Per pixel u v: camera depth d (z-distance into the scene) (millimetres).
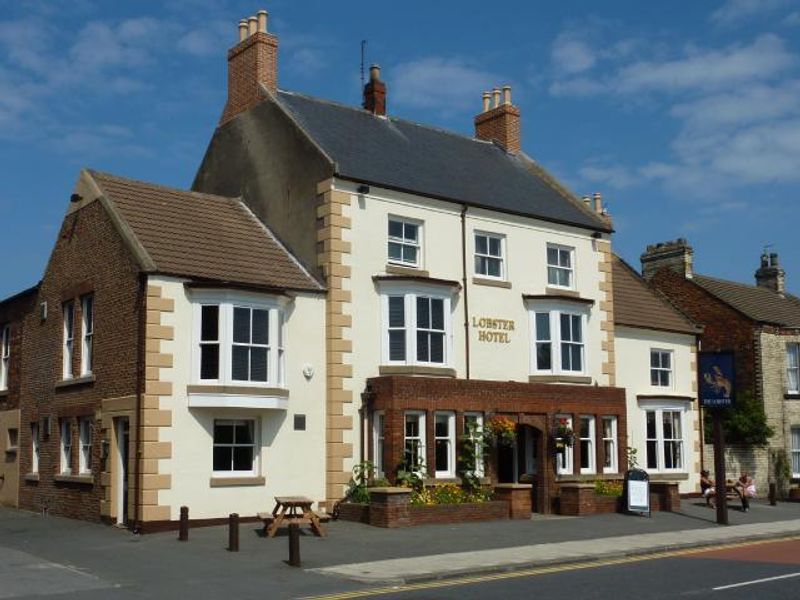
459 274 28828
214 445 23828
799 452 40062
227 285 23719
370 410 26234
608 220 33531
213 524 23328
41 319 28734
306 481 25234
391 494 23641
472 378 28359
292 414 25219
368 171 27656
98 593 14922
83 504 25031
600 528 24297
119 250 24453
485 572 17031
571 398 29766
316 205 27016
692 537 22578
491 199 30188
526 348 30062
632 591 14727
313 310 26031
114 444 23734
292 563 17469
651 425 34969
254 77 30609
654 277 43625
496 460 27922
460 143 34688
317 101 31609
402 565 17484
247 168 30031
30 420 28922
